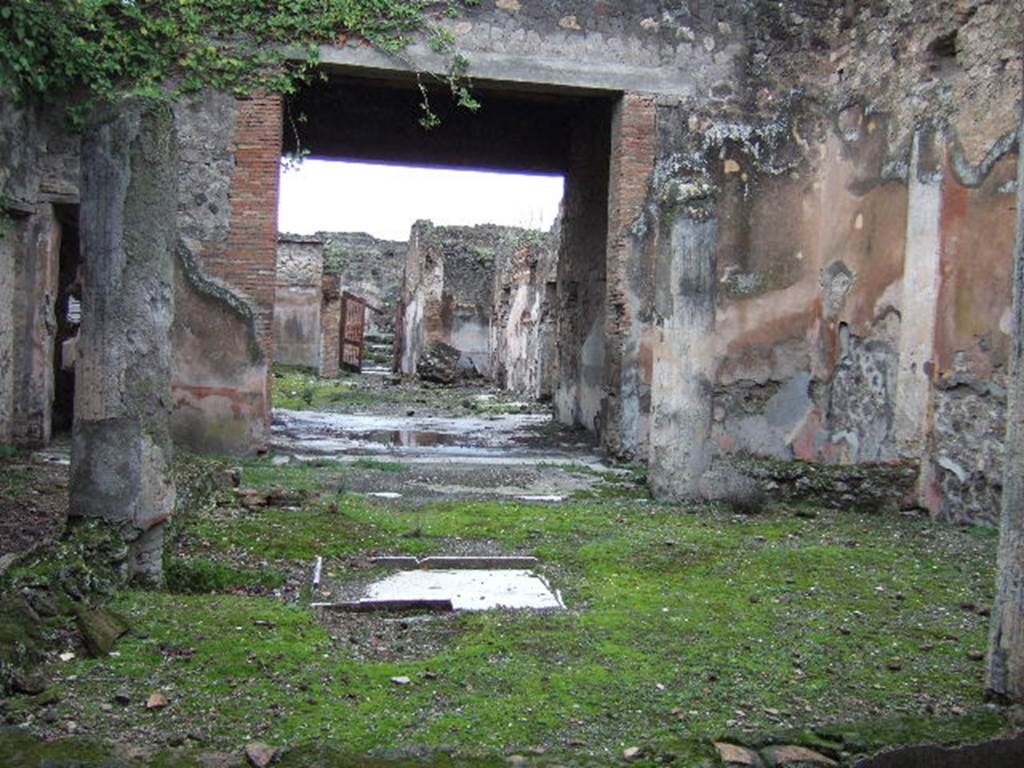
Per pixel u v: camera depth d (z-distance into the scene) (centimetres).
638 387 1054
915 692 394
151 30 954
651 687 389
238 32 981
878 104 934
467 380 2725
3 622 383
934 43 838
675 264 804
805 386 1057
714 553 624
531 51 1029
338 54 995
